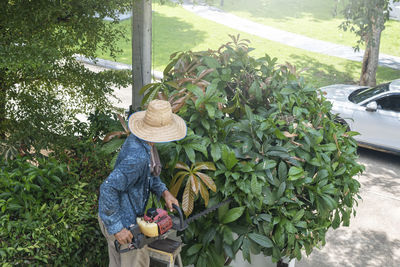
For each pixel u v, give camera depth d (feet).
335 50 59.21
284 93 15.21
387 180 25.46
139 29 20.22
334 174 14.02
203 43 59.93
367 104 28.45
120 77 20.70
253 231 12.36
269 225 12.30
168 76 16.03
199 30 67.00
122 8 17.47
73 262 11.38
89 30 16.98
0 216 11.03
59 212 11.49
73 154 16.19
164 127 8.70
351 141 16.31
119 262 10.11
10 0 15.64
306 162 14.05
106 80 20.25
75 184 12.97
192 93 12.98
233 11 83.30
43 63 14.33
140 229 9.17
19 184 11.48
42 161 13.17
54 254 10.93
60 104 18.98
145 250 10.12
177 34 64.13
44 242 10.71
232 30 68.33
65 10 15.75
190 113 13.21
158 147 11.94
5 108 18.47
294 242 12.81
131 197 9.12
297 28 71.56
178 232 12.37
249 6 88.07
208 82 13.66
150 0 19.83
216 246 12.20
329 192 13.12
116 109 21.07
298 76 16.83
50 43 15.51
